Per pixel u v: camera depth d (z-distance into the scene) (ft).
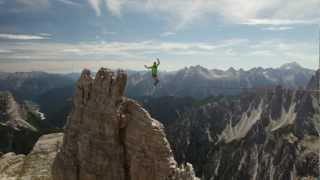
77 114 271.08
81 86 270.05
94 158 249.75
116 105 242.58
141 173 228.63
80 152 260.21
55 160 283.59
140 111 235.81
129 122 239.30
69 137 274.57
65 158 272.72
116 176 238.48
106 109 246.47
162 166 222.28
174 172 221.87
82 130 263.29
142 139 230.07
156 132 226.58
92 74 270.67
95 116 253.65
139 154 230.48
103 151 245.45
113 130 240.32
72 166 263.70
